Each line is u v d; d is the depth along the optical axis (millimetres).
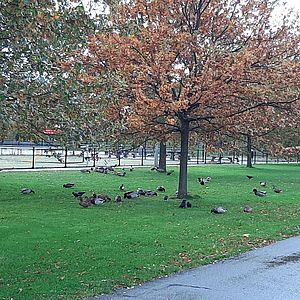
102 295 6957
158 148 36188
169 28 16109
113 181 24391
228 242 10844
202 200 17953
